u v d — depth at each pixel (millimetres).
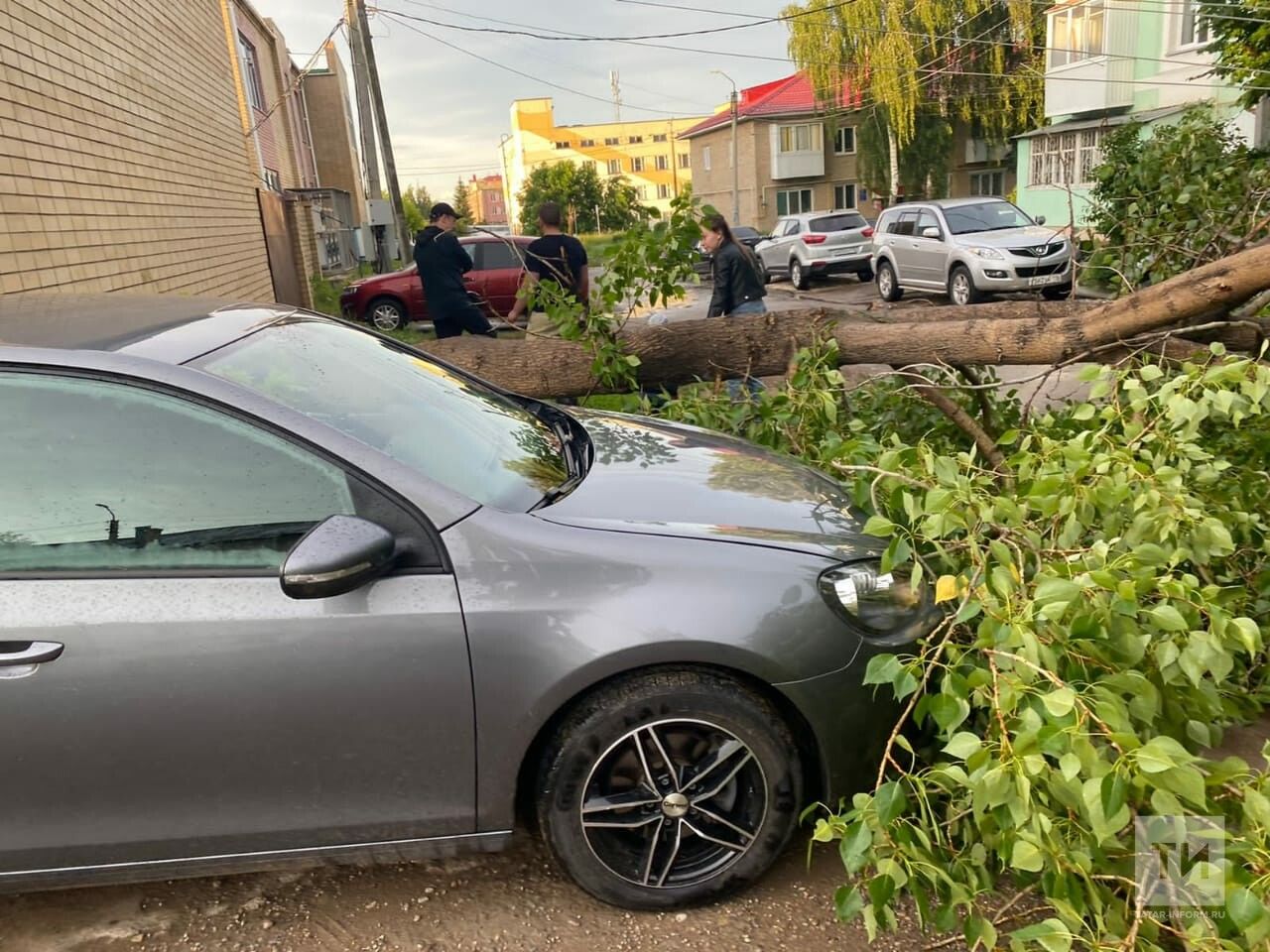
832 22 37312
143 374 2318
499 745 2326
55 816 2236
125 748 2211
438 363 3393
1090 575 2145
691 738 2436
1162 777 1786
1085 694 2041
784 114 45656
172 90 9969
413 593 2264
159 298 3076
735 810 2512
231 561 2275
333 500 2320
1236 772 1910
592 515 2508
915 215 17562
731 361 5051
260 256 15055
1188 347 4230
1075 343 4367
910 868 2018
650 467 2900
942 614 2584
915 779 2127
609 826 2434
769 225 47281
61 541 2254
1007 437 3213
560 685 2283
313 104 38500
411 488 2340
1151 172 7383
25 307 2824
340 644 2232
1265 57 12805
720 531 2510
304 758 2287
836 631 2408
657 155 100125
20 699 2150
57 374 2311
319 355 2875
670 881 2500
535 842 2850
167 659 2186
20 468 2281
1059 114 26219
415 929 2498
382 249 24484
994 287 15195
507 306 16125
